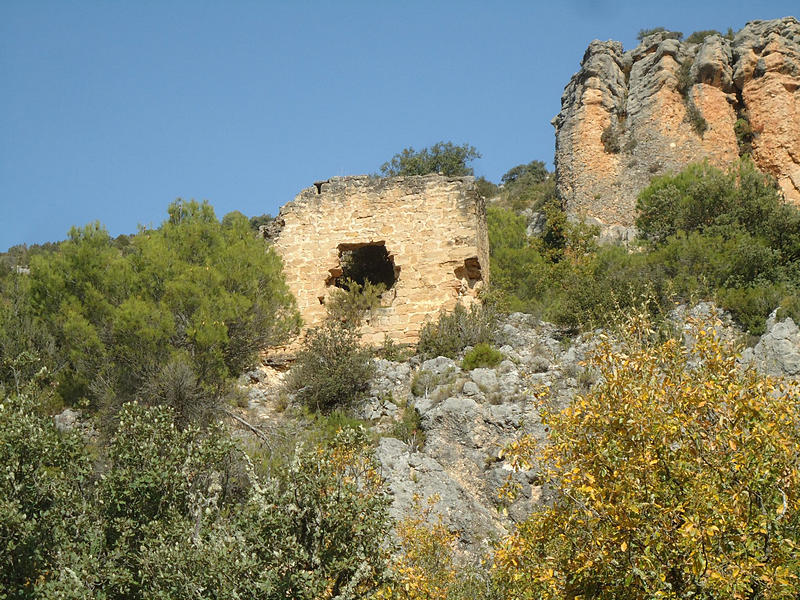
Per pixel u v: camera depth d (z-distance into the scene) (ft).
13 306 79.71
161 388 72.49
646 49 177.99
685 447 40.14
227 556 44.52
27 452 49.88
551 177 224.33
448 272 92.84
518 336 87.66
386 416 78.07
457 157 197.16
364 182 97.55
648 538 37.11
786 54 167.53
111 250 85.40
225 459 59.72
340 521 46.19
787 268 95.40
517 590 44.34
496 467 69.56
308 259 96.37
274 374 86.84
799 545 36.47
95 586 46.26
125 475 51.06
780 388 42.09
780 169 159.43
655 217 124.26
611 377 42.75
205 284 80.64
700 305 86.79
